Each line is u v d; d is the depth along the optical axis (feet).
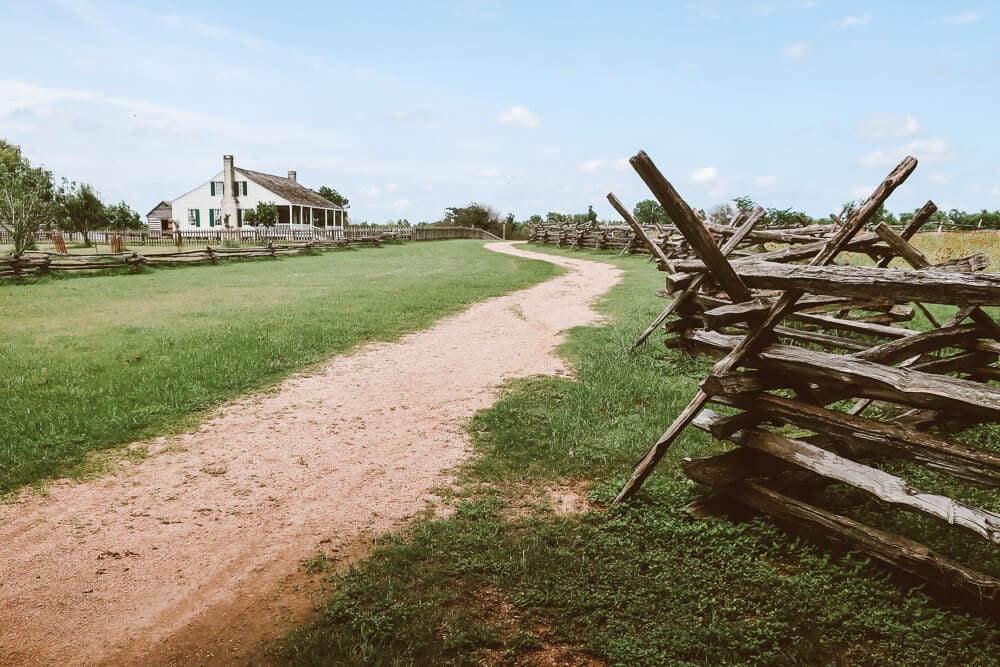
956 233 80.89
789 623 9.80
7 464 16.57
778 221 82.84
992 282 8.67
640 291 51.49
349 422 20.93
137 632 10.17
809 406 11.49
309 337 33.14
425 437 19.40
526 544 12.46
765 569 11.23
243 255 91.30
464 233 205.16
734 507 13.30
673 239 82.74
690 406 13.33
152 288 57.36
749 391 12.19
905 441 10.12
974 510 9.39
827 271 10.64
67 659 9.53
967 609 9.94
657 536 12.64
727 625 9.77
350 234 151.43
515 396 23.00
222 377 25.22
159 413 21.16
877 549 10.68
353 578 11.46
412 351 31.71
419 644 9.47
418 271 76.02
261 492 15.53
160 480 16.22
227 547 12.91
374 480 16.20
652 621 10.02
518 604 10.53
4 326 36.68
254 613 10.64
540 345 32.68
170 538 13.28
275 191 173.58
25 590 11.34
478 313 43.50
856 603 10.26
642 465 13.88
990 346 16.02
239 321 38.14
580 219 172.04
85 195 124.16
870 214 14.80
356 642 9.65
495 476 16.12
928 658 9.01
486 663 9.21
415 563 11.95
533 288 57.82
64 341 31.78
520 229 220.02
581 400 21.99
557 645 9.63
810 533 11.89
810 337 24.52
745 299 12.12
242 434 19.72
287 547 12.89
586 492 15.12
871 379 10.29
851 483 10.61
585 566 11.59
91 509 14.56
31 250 87.15
